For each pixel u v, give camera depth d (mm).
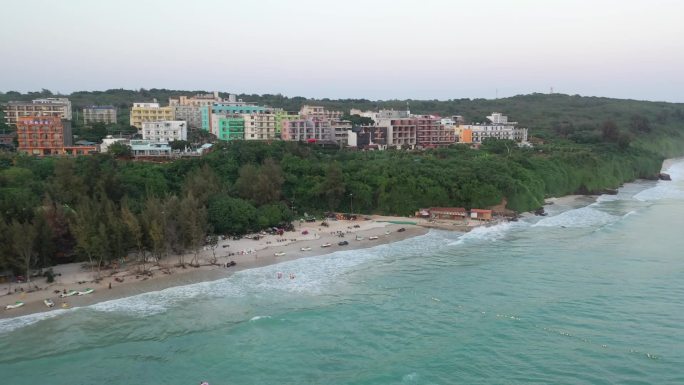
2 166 127312
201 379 56031
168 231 91188
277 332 66938
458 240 115500
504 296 79438
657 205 163375
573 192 187625
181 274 87750
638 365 58719
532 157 191625
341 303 76625
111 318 69938
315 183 145375
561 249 106688
